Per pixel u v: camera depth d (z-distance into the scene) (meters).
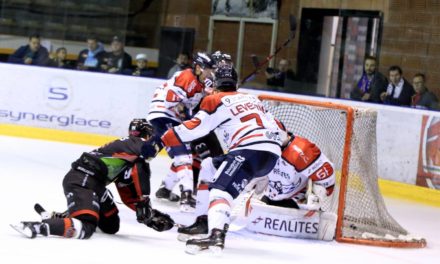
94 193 8.99
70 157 16.38
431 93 17.38
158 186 14.27
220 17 21.22
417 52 18.12
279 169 10.70
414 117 16.31
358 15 19.00
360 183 11.20
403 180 16.42
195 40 21.45
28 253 8.16
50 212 10.03
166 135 9.01
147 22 21.84
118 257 8.44
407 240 11.11
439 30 17.91
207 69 11.48
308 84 19.72
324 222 10.70
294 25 15.38
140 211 9.09
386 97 17.80
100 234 9.50
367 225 11.23
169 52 21.50
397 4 18.48
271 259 9.26
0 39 21.34
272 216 10.64
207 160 9.75
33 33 21.66
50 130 18.69
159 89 12.22
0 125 18.67
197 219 9.77
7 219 9.98
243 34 20.97
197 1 21.41
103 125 18.80
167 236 9.94
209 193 9.07
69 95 18.72
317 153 10.59
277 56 20.41
